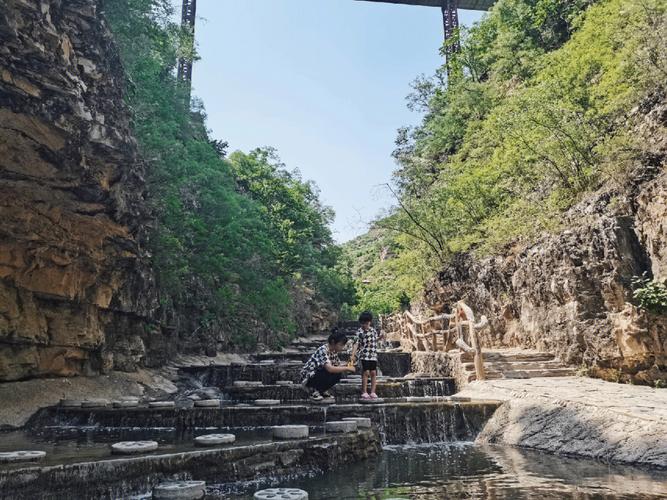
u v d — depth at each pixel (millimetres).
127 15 14820
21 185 8602
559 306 12367
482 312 17141
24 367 9531
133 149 10547
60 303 10344
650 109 12000
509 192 18312
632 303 9938
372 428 7137
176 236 16922
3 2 6496
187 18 36531
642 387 9023
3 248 8922
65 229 9883
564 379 10664
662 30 12023
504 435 7387
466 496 4141
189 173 21938
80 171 9078
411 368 16984
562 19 26172
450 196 20672
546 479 4699
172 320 16250
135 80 16766
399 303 33375
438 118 31312
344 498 4289
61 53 7641
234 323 22875
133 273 12742
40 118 7711
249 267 24344
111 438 6707
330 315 42469
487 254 17047
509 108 16609
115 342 12391
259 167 39500
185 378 14555
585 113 14109
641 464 5113
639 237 10336
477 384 10641
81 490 4289
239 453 5293
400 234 23891
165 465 4840
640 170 10594
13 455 4684
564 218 12953
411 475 5246
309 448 5836
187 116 27281
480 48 32688
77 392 10164
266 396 11445
